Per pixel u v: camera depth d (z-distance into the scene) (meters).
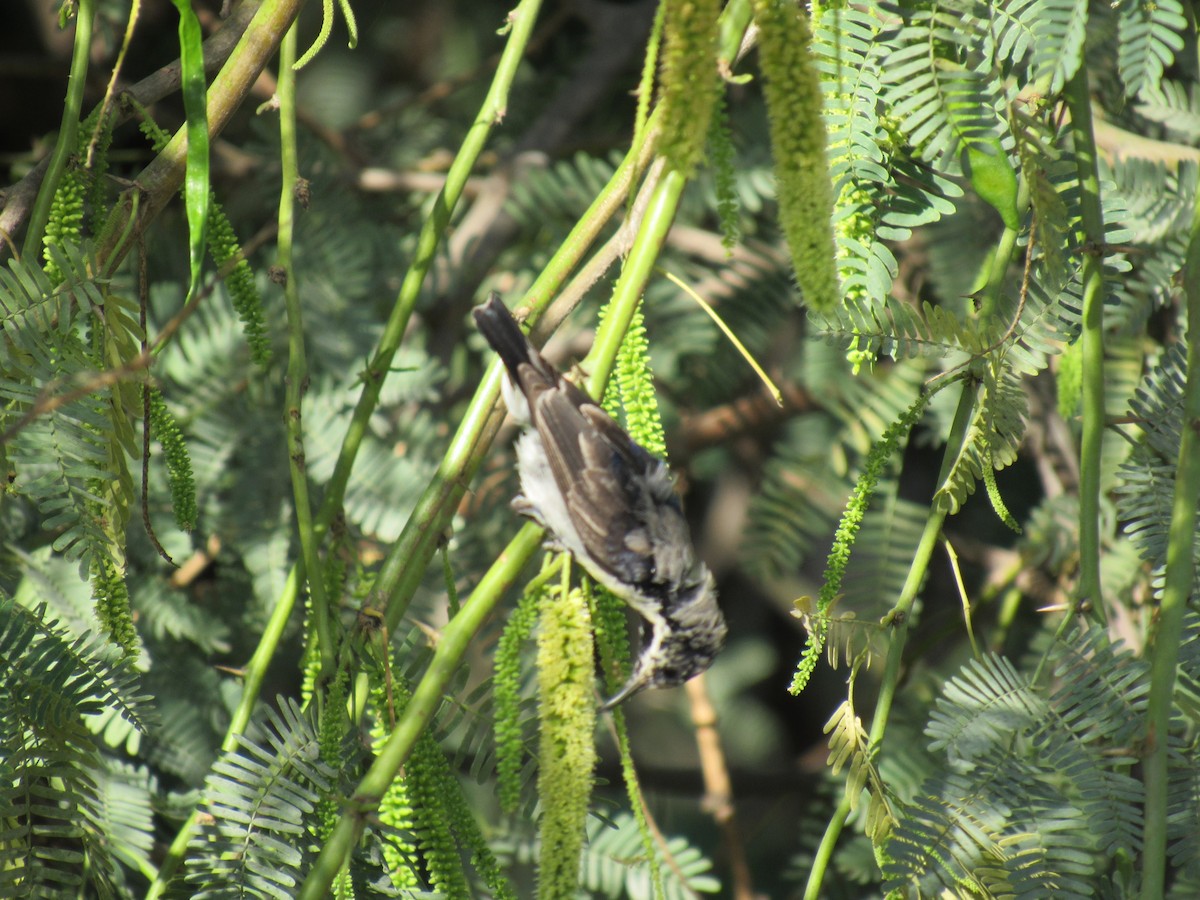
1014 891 4.46
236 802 4.47
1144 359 4.64
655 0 5.52
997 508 4.50
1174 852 4.46
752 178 4.73
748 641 6.28
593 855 4.66
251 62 4.52
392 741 4.46
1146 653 4.53
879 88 4.50
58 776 4.48
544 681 4.47
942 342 4.50
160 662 4.68
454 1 5.96
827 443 4.75
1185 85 4.66
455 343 4.99
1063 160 4.52
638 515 4.60
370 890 4.51
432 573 4.69
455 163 4.54
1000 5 4.50
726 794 4.96
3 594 4.48
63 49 5.91
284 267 4.52
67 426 4.46
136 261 4.74
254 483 4.70
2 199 4.51
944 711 4.48
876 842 4.48
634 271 4.49
